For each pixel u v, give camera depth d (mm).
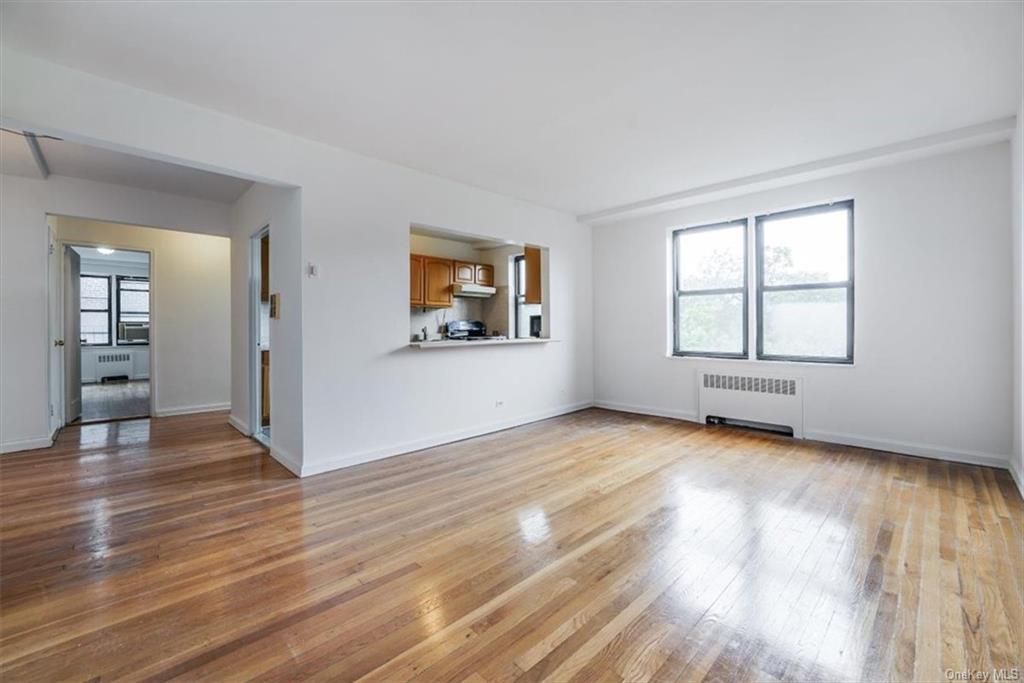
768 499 2900
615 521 2596
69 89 2471
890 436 3930
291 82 2629
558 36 2217
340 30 2160
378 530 2498
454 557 2201
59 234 4941
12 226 3980
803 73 2559
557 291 5617
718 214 4910
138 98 2688
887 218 3887
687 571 2064
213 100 2838
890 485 3121
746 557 2186
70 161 3768
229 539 2396
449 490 3104
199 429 4965
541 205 5320
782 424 4523
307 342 3430
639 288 5664
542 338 5453
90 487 3174
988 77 2609
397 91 2738
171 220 4742
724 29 2166
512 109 2965
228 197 4859
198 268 5949
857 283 4055
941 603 1800
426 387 4211
